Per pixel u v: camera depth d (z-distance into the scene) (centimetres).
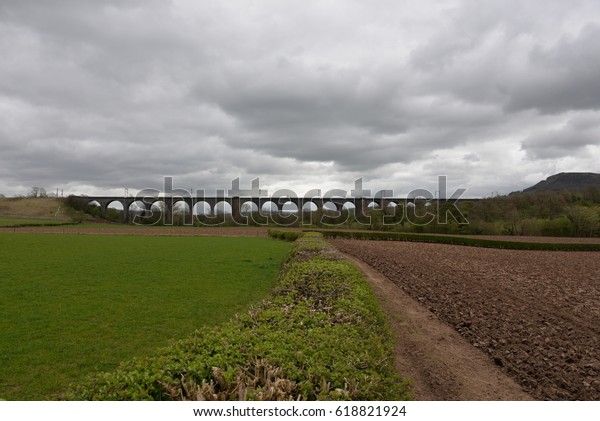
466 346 1049
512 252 4244
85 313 1270
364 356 532
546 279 2288
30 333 1062
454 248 4309
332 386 443
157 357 490
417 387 789
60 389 743
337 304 809
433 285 1864
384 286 1789
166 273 2073
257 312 733
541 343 1056
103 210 11050
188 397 406
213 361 470
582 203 8338
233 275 2053
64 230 6706
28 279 1833
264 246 3906
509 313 1373
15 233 5588
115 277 1925
